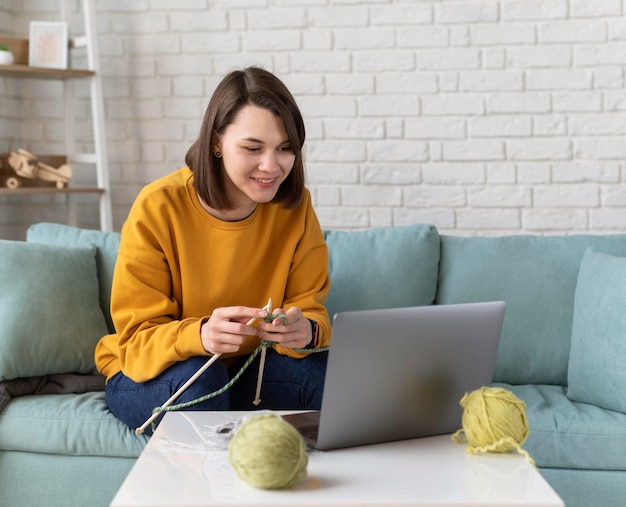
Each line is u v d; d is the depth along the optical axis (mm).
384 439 1436
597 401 2184
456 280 2562
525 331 2469
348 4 3162
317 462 1335
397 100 3170
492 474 1273
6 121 3289
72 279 2389
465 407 1397
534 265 2527
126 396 1947
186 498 1170
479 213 3168
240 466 1199
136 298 1972
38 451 2062
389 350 1370
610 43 3057
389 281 2531
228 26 3221
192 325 1798
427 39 3137
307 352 1892
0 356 2191
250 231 2057
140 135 3301
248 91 1813
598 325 2219
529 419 2045
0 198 3318
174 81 3266
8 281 2297
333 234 2641
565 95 3092
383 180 3203
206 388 1797
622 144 3078
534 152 3125
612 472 1993
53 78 3219
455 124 3150
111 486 2023
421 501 1156
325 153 3223
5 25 3279
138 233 1985
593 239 2561
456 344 1435
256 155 1816
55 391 2252
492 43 3111
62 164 3168
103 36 3285
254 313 1670
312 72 3199
